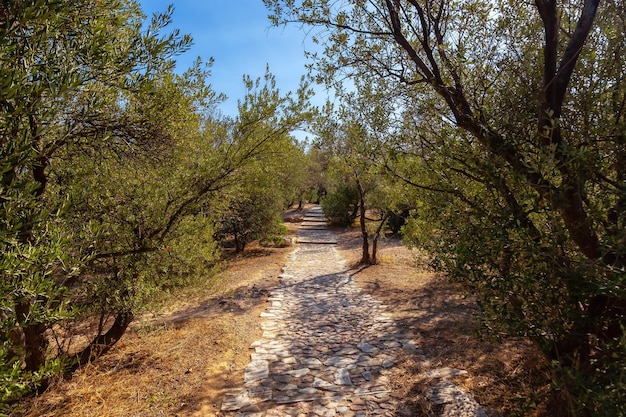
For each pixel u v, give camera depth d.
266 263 13.69
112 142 3.67
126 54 2.68
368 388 4.41
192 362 5.25
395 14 3.47
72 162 4.05
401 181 4.16
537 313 2.11
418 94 3.63
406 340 5.88
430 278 9.74
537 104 2.57
